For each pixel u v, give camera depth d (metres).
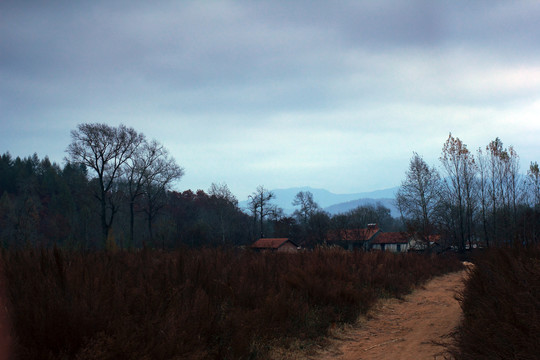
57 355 5.07
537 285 5.84
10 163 88.06
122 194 52.97
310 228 79.94
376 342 9.01
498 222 36.31
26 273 7.25
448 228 44.22
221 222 65.69
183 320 6.67
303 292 11.56
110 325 5.61
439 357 7.27
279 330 8.74
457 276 25.66
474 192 46.09
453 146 46.97
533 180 31.77
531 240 9.73
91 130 44.97
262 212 76.81
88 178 50.66
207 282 9.84
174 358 5.68
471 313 8.46
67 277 7.20
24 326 5.21
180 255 10.72
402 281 17.75
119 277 8.44
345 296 12.09
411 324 10.84
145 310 6.77
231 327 7.42
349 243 66.31
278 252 17.86
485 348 5.64
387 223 126.88
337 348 8.55
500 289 6.59
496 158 40.47
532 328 5.12
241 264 13.05
